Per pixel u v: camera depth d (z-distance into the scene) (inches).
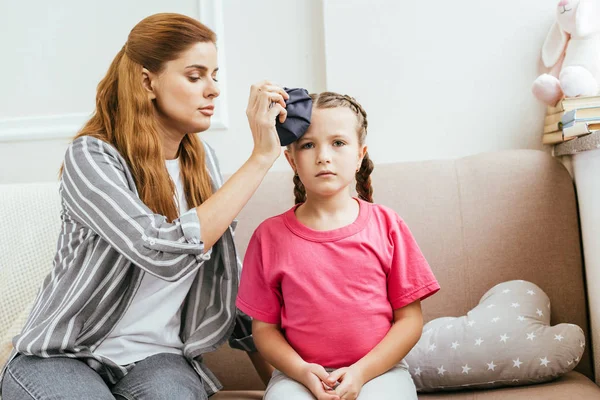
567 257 57.6
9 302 60.8
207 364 61.3
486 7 66.1
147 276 45.5
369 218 45.3
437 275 58.9
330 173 43.0
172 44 44.9
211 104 46.8
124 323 45.4
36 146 77.0
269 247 45.3
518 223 58.4
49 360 41.5
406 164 62.7
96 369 43.3
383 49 67.7
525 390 48.1
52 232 63.9
